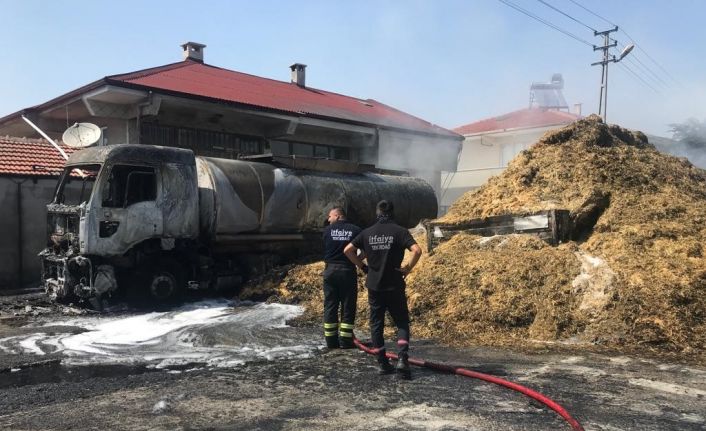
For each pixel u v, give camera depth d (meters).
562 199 9.71
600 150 10.70
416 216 14.95
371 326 5.71
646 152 11.42
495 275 8.15
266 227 11.94
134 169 10.11
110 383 5.42
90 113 15.71
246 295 10.85
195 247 11.08
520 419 4.27
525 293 7.73
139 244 10.23
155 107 15.48
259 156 12.55
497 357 6.27
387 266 5.59
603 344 6.67
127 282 10.24
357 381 5.39
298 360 6.34
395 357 6.31
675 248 7.70
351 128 20.78
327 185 13.03
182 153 10.70
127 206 9.95
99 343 7.29
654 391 4.96
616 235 8.29
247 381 5.43
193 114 17.36
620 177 9.74
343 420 4.27
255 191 11.72
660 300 6.87
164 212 10.35
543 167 10.78
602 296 7.21
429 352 6.60
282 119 18.47
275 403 4.71
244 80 23.61
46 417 4.41
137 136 16.08
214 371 5.86
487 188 11.29
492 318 7.53
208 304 10.51
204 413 4.46
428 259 9.41
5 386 5.38
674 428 4.08
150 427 4.15
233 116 17.86
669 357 6.11
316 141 20.95
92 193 9.62
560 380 5.32
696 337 6.46
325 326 6.95
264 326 8.31
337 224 7.00
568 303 7.35
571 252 8.13
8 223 13.75
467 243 9.39
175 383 5.38
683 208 8.75
